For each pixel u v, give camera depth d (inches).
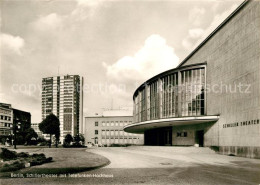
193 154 1133.7
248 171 557.9
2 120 3649.1
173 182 418.9
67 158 792.9
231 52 1117.7
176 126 1630.2
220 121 1200.8
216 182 422.9
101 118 4109.3
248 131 960.9
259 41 911.0
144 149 1581.0
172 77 1578.5
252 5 963.3
